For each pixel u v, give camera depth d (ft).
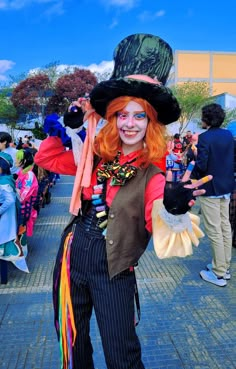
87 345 5.42
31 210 12.36
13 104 96.94
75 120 4.90
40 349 7.60
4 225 10.36
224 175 10.34
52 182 29.30
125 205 4.60
